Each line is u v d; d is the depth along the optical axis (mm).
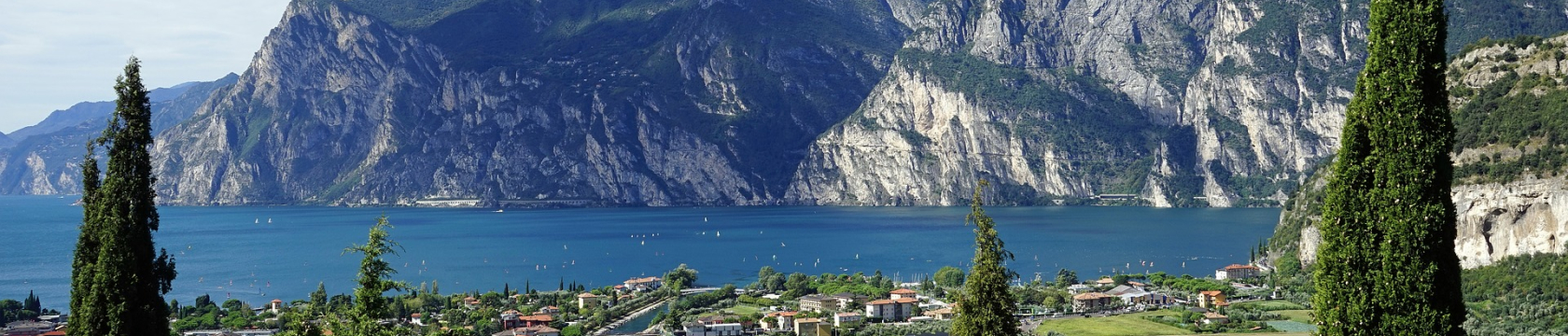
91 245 81188
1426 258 59938
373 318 84562
